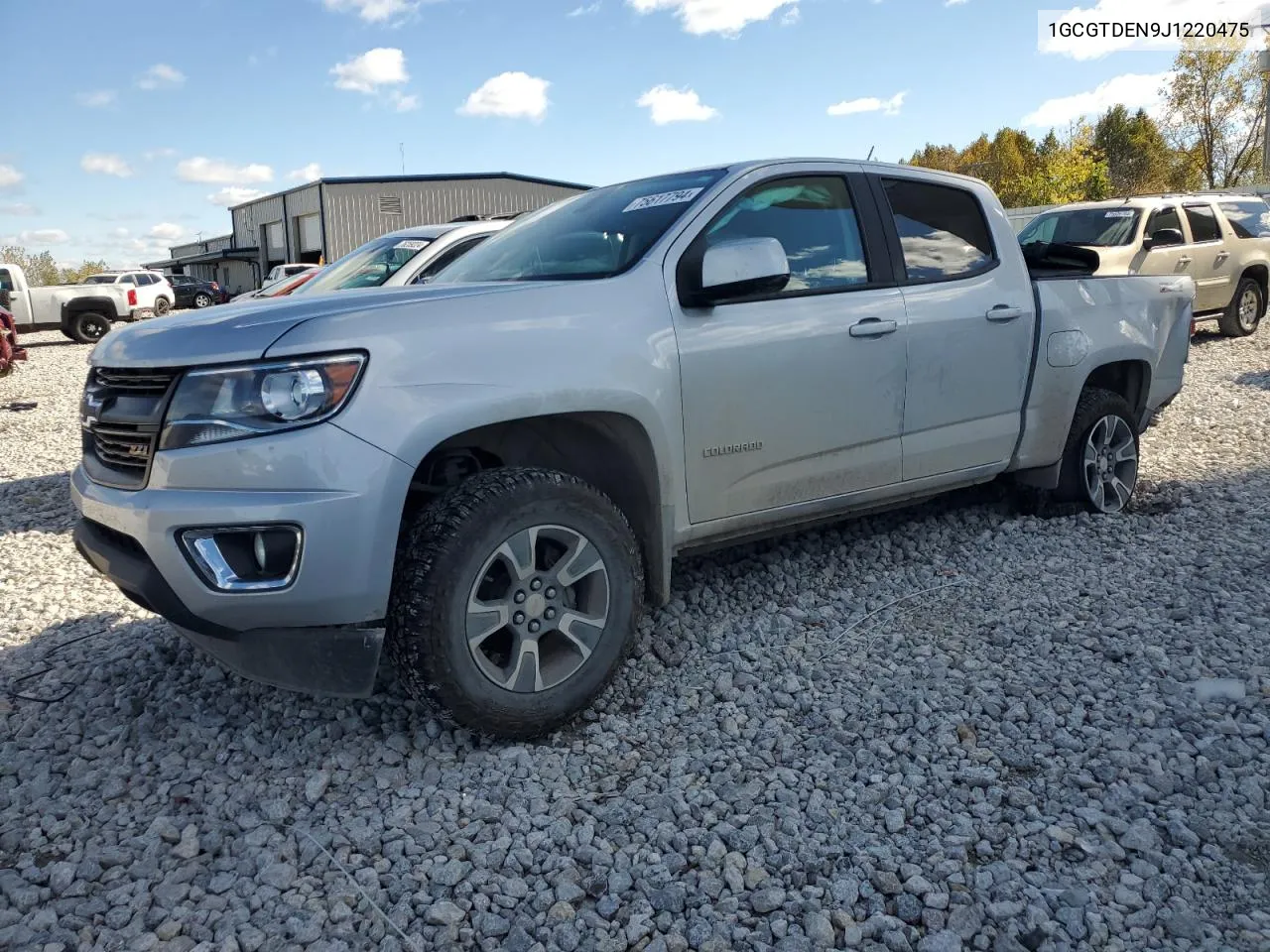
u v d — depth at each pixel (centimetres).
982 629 382
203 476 271
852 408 395
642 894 234
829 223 405
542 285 324
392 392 277
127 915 232
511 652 301
